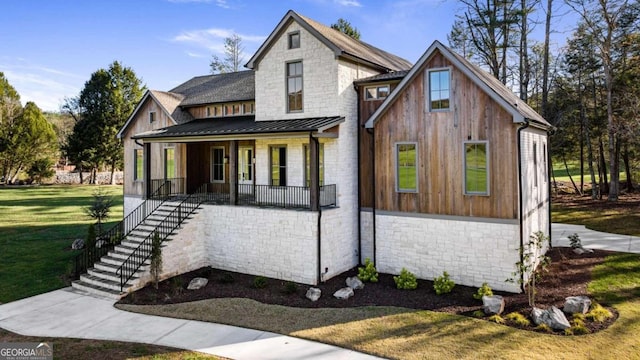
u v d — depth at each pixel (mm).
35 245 18984
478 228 12617
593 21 25672
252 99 18500
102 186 48000
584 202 28531
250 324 9984
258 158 16844
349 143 15312
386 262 14422
